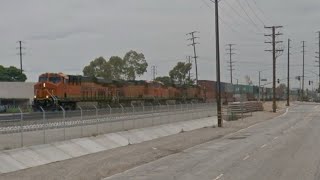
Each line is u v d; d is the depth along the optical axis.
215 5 49.50
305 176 16.92
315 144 29.47
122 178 18.22
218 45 49.91
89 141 29.44
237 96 107.50
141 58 124.06
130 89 68.12
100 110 34.69
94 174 19.64
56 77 51.84
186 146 30.94
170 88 81.06
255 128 46.66
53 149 25.25
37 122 27.31
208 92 100.06
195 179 16.97
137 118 39.69
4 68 110.94
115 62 121.56
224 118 62.81
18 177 18.78
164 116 46.00
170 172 19.22
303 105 109.62
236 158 23.25
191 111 54.28
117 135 33.84
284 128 45.62
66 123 30.11
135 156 25.73
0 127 24.59
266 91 145.38
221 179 16.73
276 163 20.81
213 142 33.38
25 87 79.25
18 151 22.72
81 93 55.56
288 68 112.06
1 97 77.56
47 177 18.83
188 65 139.62
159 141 34.66
